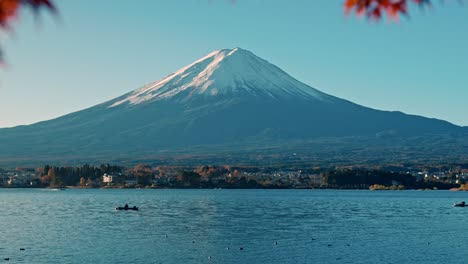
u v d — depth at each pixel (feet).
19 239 330.34
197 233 365.61
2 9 17.46
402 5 20.68
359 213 551.18
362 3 21.03
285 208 622.54
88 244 310.86
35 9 17.84
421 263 258.37
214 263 255.50
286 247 302.45
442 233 369.91
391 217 504.43
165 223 435.12
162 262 257.14
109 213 532.32
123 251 287.07
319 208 626.64
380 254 281.74
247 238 339.98
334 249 295.89
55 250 288.71
